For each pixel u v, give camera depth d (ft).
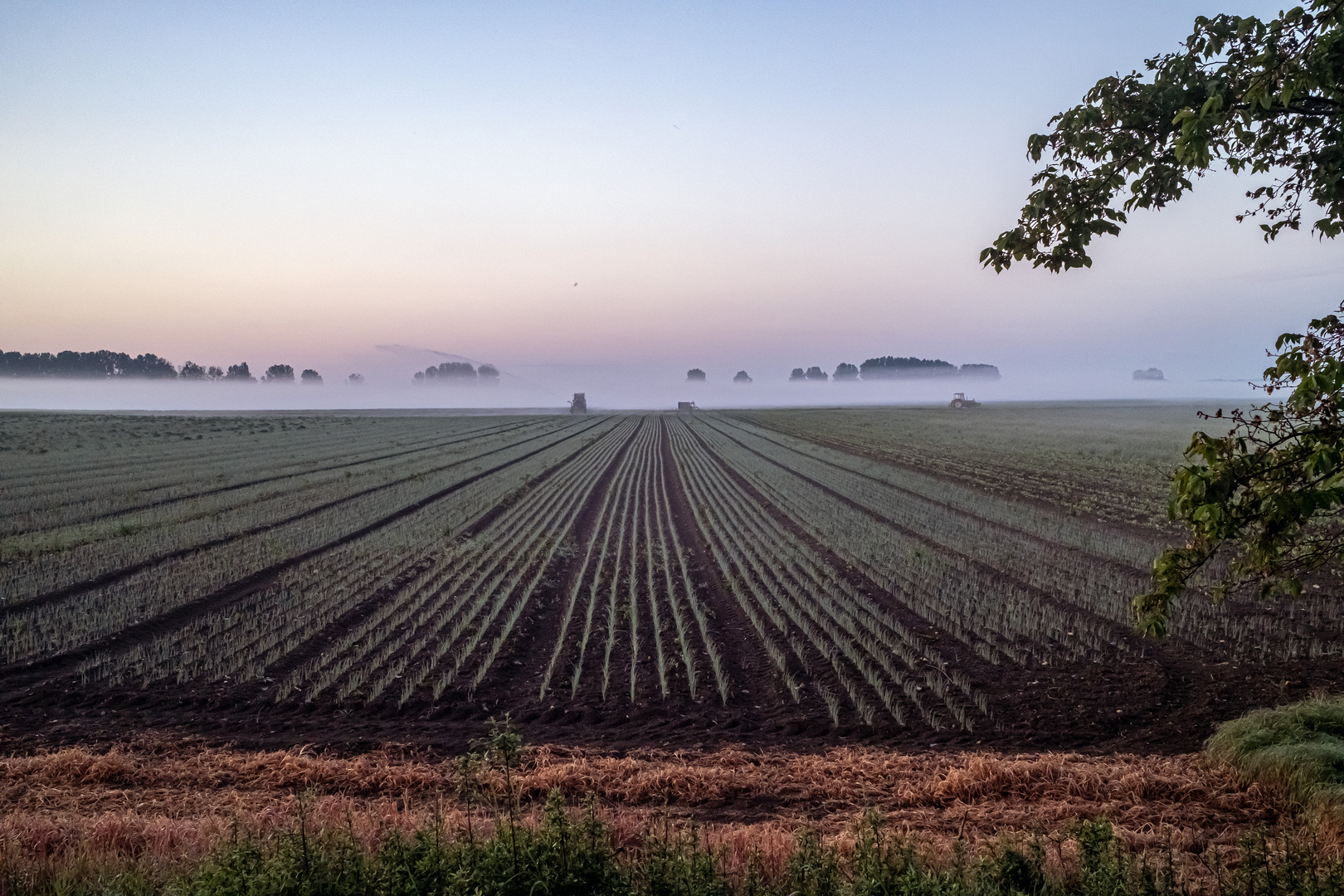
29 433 205.16
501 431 285.23
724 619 53.88
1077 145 17.75
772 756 32.42
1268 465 13.93
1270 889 18.21
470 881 17.07
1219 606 53.47
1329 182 16.80
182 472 128.16
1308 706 31.91
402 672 43.21
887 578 62.90
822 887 18.56
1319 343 13.71
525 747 32.58
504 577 65.67
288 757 31.27
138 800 27.73
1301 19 14.93
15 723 36.06
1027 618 51.16
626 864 20.62
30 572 61.72
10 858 20.81
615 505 110.52
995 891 18.39
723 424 348.38
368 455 172.76
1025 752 33.32
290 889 17.11
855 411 467.11
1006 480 124.47
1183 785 28.32
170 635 48.29
